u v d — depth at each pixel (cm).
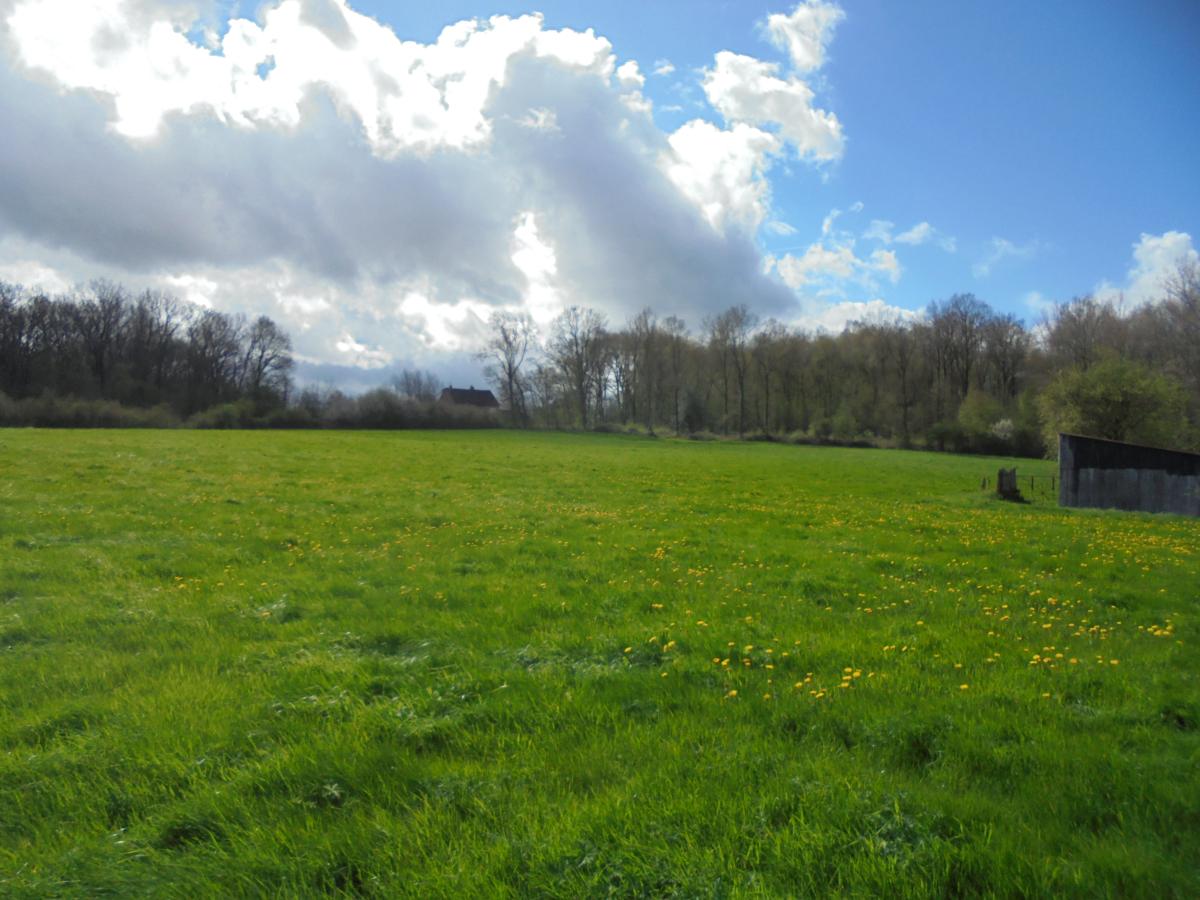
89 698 696
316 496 2550
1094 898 402
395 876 422
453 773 539
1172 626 1012
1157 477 3291
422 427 9525
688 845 441
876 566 1498
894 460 7269
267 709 667
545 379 11631
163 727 621
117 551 1477
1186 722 650
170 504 2183
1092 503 3447
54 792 526
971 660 829
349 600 1130
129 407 8144
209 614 1026
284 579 1270
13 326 8500
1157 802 498
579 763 559
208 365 10156
